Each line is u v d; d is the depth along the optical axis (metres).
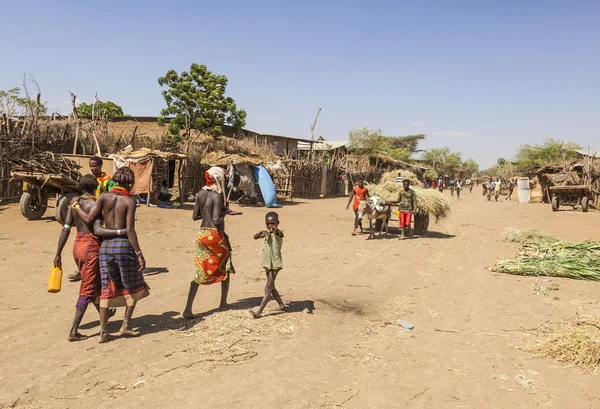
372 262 10.25
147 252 10.30
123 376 4.20
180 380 4.16
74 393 3.88
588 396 4.01
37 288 6.99
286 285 7.89
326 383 4.20
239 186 23.67
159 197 20.45
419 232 15.06
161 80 34.03
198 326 5.55
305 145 49.56
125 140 25.95
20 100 18.59
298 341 5.21
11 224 12.62
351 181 40.44
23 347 4.79
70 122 21.36
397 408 3.78
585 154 31.67
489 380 4.33
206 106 33.78
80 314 4.97
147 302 6.55
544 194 35.94
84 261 4.99
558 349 4.93
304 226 16.52
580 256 9.62
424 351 5.05
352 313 6.40
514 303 7.04
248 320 5.80
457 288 7.99
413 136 77.44
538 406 3.84
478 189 73.94
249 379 4.21
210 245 5.76
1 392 3.83
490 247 12.73
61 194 13.06
